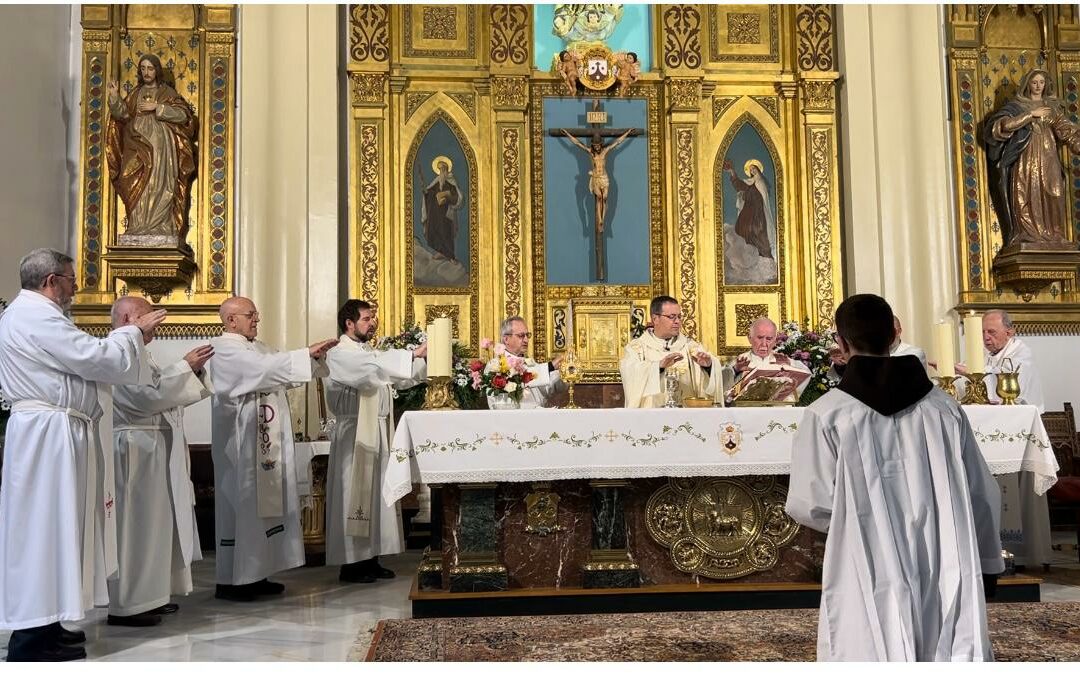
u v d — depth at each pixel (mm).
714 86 10164
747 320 9914
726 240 10008
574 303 9227
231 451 6078
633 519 5297
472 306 9695
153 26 9328
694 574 5277
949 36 9930
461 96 9977
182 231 9023
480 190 9836
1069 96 10047
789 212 10078
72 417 4477
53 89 8977
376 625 5047
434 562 5254
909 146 9695
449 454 5000
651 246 9922
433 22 10016
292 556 6258
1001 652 4137
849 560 2930
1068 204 9766
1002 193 9648
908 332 9422
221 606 5801
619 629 4711
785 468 5102
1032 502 6941
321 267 9008
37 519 4320
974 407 5277
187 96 9266
